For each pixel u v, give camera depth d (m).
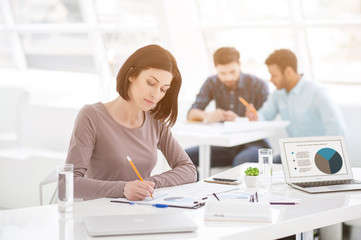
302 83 4.41
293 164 2.40
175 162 2.57
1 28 6.38
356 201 2.09
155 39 5.65
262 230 1.71
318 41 5.15
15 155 5.19
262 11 5.27
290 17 5.04
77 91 5.87
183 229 1.63
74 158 2.27
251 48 5.44
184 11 5.40
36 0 6.21
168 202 2.02
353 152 4.72
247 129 4.21
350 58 5.05
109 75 6.03
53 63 6.40
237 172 2.74
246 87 4.73
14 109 5.67
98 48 5.98
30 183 5.05
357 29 4.91
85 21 5.97
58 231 1.63
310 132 4.42
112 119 2.39
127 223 1.66
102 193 2.11
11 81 6.36
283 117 4.61
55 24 6.20
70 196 1.86
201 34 5.66
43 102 5.68
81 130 2.30
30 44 6.44
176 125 4.30
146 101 2.27
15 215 1.82
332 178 2.41
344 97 5.11
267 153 2.33
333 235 3.01
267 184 2.33
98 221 1.67
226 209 1.81
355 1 4.85
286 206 1.99
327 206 2.00
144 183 2.08
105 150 2.35
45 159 4.99
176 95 2.49
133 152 2.41
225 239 1.62
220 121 4.65
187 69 5.54
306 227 1.85
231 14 5.45
